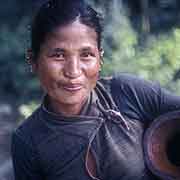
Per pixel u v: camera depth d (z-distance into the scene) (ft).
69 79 5.81
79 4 5.85
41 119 6.29
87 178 6.15
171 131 6.39
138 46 24.70
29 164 6.38
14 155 6.51
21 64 31.48
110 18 25.04
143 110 6.36
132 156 6.15
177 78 20.63
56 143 6.19
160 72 20.56
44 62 5.89
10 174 20.98
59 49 5.78
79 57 5.82
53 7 5.86
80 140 6.13
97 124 6.15
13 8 36.83
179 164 6.49
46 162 6.25
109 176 6.15
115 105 6.30
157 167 6.20
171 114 6.32
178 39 21.26
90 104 6.21
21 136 6.37
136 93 6.37
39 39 5.91
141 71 20.71
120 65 21.34
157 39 26.61
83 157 6.13
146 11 30.68
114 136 6.15
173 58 20.84
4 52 32.07
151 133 6.29
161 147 6.36
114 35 23.65
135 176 6.16
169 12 31.78
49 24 5.80
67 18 5.76
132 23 30.22
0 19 35.83
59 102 6.02
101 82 6.48
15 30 34.58
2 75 31.86
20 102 30.07
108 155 6.12
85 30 5.78
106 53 22.61
